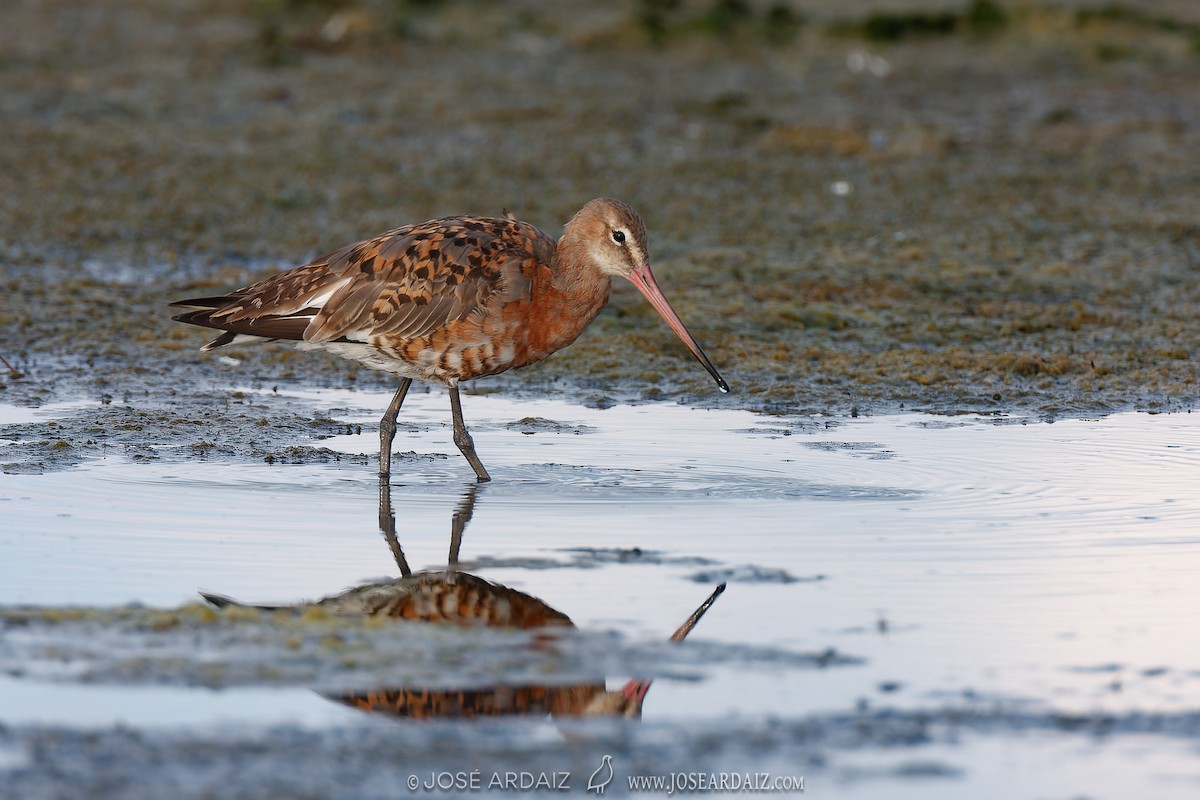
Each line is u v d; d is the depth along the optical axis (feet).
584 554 35.65
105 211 72.54
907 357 55.77
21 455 43.45
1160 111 95.91
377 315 42.09
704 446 45.83
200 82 96.43
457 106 92.68
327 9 114.21
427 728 26.27
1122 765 24.99
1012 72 106.11
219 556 35.19
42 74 95.86
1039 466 43.19
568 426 48.44
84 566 34.22
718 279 63.98
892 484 41.50
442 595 32.91
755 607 31.96
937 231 71.05
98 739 25.40
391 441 43.78
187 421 47.96
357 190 76.28
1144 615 31.48
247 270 65.16
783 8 116.67
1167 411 49.78
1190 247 68.80
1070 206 75.05
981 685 28.09
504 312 42.34
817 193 77.41
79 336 57.26
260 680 27.89
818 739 25.86
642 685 27.89
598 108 92.84
